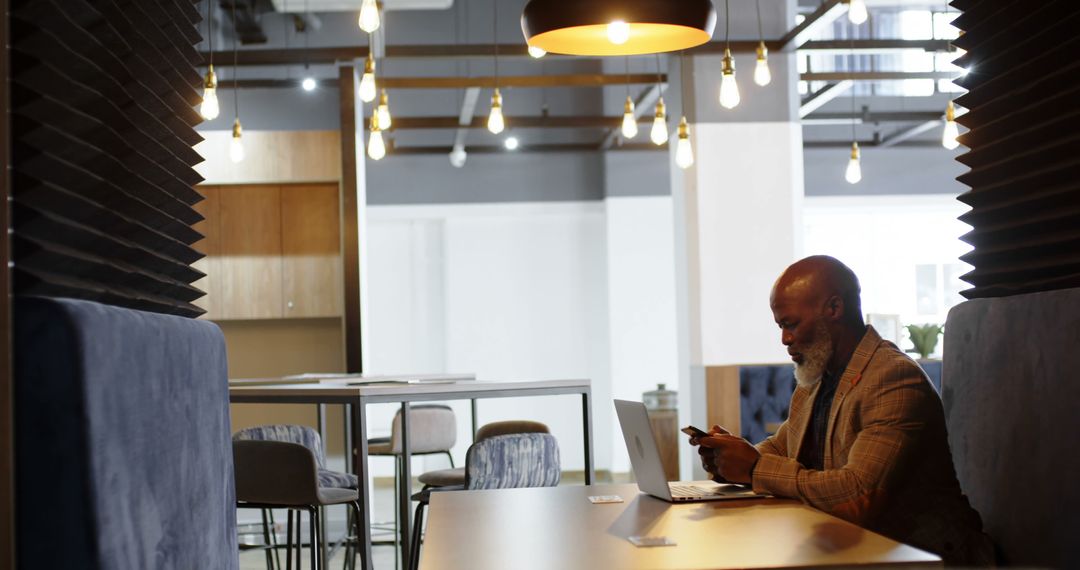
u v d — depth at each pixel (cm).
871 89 1287
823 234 1364
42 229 223
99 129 251
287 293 908
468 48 852
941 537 273
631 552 210
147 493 243
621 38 313
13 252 212
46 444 210
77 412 211
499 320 1288
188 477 278
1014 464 279
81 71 245
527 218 1295
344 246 870
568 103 1220
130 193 282
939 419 279
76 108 247
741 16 868
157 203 305
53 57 230
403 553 460
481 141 1260
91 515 211
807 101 1055
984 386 299
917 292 1355
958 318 320
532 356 1288
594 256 1298
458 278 1284
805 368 302
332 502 429
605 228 1295
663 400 1069
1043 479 264
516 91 1212
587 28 340
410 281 1291
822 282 297
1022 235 308
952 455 315
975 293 330
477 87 933
